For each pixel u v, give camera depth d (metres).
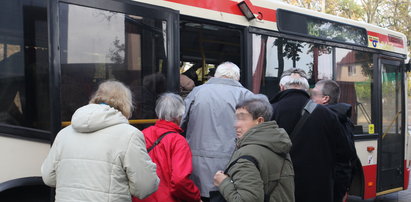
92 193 2.12
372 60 6.10
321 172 2.86
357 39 5.86
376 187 6.02
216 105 3.21
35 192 2.98
